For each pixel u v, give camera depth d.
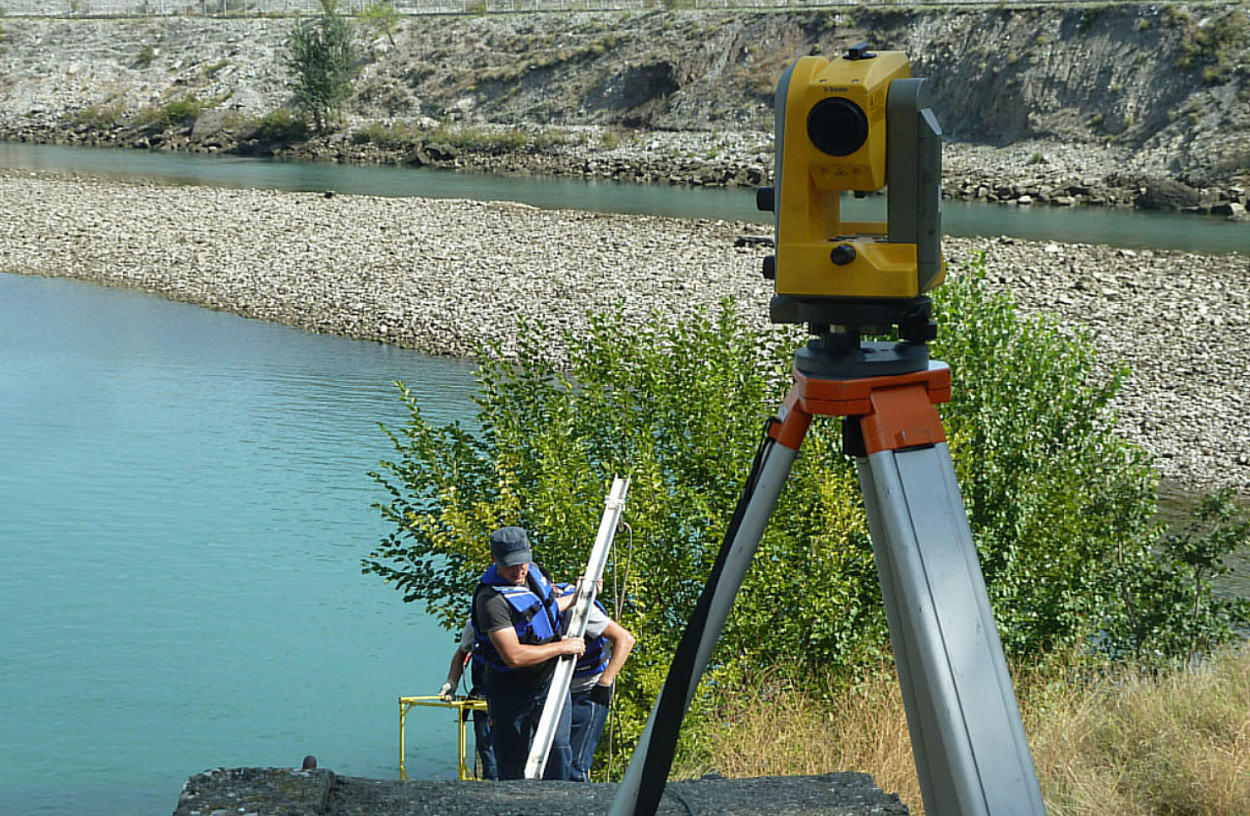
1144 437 17.59
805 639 7.63
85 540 13.81
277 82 76.50
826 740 6.17
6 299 27.95
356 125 70.62
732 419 7.95
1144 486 8.81
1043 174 50.81
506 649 5.09
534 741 4.90
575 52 70.62
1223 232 38.41
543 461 7.65
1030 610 8.27
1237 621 8.38
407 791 3.50
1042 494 8.38
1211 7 54.91
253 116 72.94
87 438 17.78
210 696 10.02
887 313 1.86
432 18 78.88
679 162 60.16
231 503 15.11
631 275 29.47
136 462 16.66
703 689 7.08
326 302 27.59
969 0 65.50
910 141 1.83
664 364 8.46
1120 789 4.69
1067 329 23.61
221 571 12.84
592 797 3.54
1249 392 19.62
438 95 72.12
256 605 11.98
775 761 5.91
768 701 7.03
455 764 9.03
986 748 1.70
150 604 11.99
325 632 11.41
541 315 25.72
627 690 7.37
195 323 25.91
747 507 1.95
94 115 75.31
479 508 7.61
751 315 25.31
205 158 65.12
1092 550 8.54
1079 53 56.16
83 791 8.42
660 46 69.00
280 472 16.36
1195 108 51.16
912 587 1.78
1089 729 5.39
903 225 1.86
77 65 80.56
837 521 7.35
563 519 7.40
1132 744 5.17
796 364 1.97
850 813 3.41
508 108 69.75
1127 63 54.66
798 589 7.52
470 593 8.32
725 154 60.47
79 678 10.35
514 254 32.41
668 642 7.44
